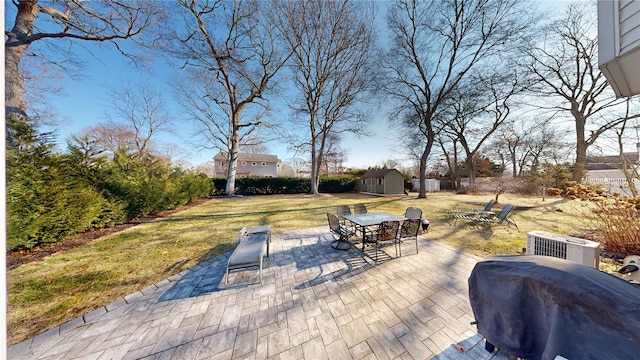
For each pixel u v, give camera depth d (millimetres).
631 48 1829
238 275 3160
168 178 8742
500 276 1527
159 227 5922
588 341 1081
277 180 17859
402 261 3594
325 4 12953
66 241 4438
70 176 4680
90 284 2859
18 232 3393
